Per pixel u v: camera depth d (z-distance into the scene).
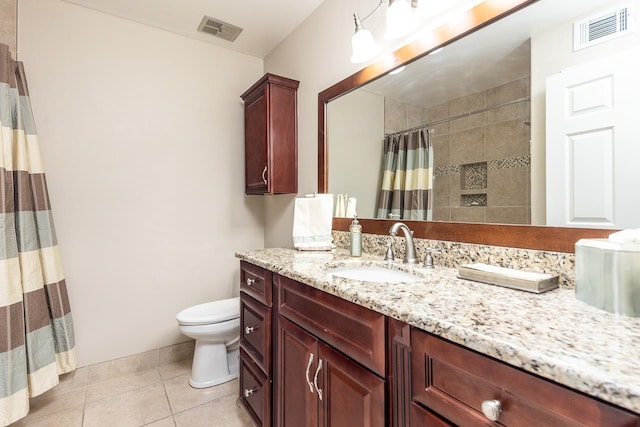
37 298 1.58
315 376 1.01
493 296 0.79
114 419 1.58
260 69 2.58
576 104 0.86
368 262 1.35
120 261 2.02
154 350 2.13
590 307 0.69
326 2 1.84
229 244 2.45
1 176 1.45
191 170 2.28
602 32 0.82
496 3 1.03
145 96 2.10
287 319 1.20
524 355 0.48
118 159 2.01
